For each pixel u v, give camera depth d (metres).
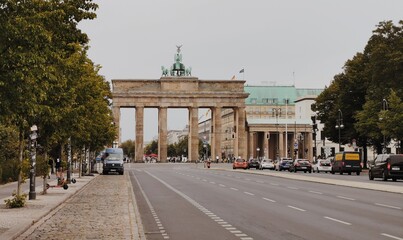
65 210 27.09
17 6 16.08
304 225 20.30
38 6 17.38
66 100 24.67
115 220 22.45
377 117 89.50
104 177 71.50
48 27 19.52
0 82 15.20
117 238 17.14
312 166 93.56
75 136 50.50
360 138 108.12
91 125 54.03
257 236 17.52
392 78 89.69
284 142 196.38
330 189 42.75
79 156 68.19
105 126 70.00
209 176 71.12
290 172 90.06
